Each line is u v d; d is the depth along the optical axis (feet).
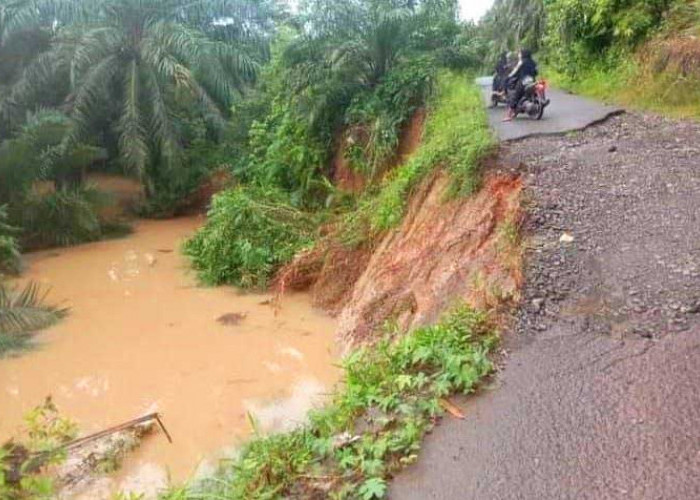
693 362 13.50
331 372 26.23
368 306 27.50
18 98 59.26
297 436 13.37
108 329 32.65
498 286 17.92
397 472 11.27
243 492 11.71
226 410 23.65
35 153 50.83
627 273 17.75
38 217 51.08
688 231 19.90
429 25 46.62
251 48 67.51
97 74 56.59
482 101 41.22
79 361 28.84
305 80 45.24
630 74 44.47
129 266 45.19
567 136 32.55
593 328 15.47
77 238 52.34
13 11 58.23
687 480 10.18
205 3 62.59
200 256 42.04
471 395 13.34
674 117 35.22
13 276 43.32
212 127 63.62
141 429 22.08
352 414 13.47
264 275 37.76
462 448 11.71
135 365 28.19
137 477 19.33
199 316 33.91
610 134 32.53
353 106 44.32
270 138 51.98
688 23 42.96
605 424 11.85
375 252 32.55
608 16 49.44
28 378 27.30
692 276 17.21
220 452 20.43
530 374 13.79
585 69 53.67
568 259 18.81
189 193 61.57
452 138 31.30
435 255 25.50
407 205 32.07
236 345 29.89
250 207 40.32
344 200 41.93
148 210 60.59
